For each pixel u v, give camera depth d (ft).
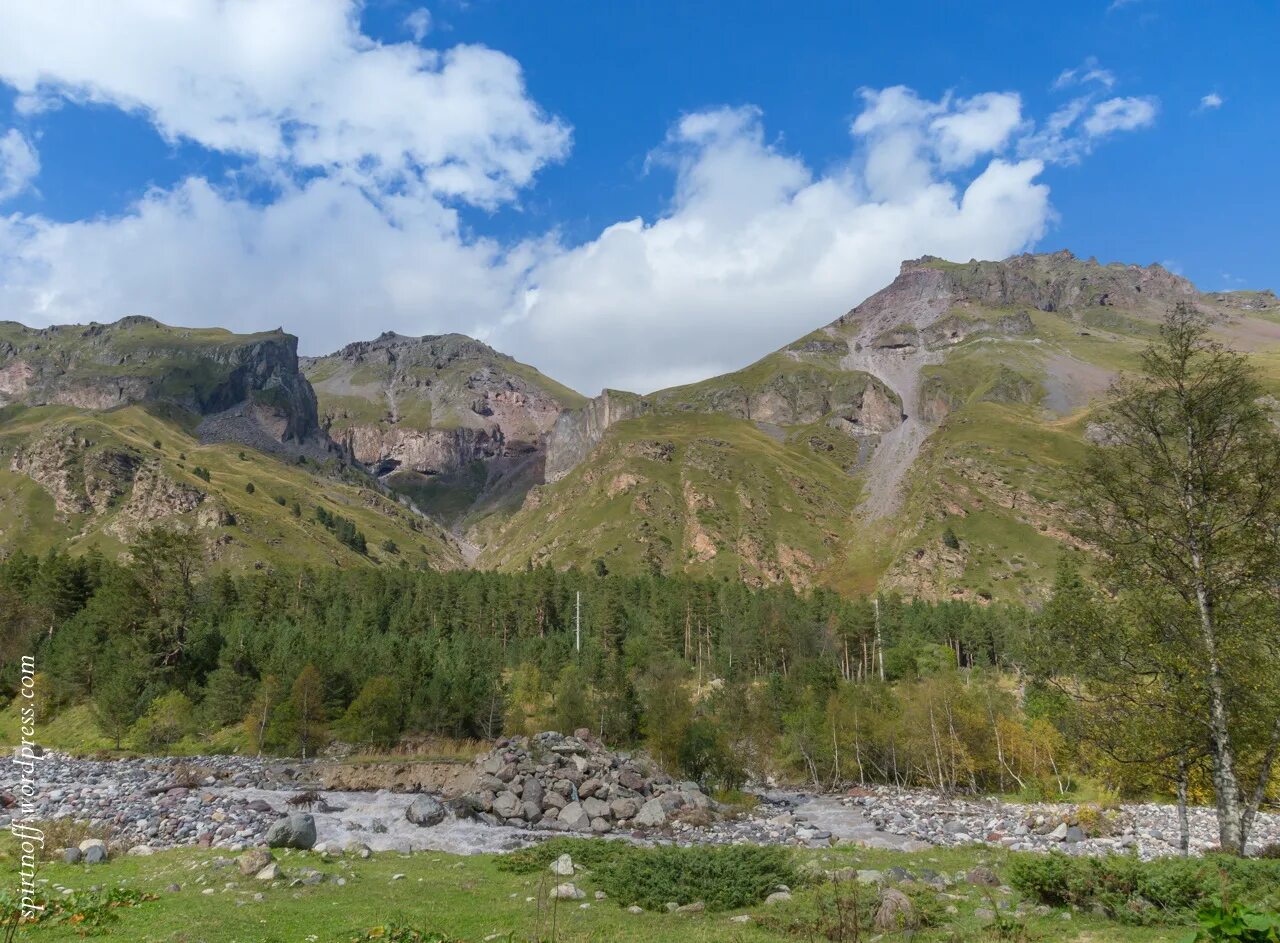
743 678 397.80
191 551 349.82
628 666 412.77
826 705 264.72
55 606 393.50
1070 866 72.84
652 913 77.10
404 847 115.96
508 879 93.35
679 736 205.87
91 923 65.51
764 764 251.19
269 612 465.88
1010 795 223.10
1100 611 106.52
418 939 61.62
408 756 236.63
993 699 248.52
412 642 353.31
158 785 166.20
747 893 79.97
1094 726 106.32
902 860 110.73
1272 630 92.63
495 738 277.44
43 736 274.36
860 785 242.17
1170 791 121.08
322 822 134.21
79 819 124.47
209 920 67.15
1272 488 94.32
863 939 63.21
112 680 262.47
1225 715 93.25
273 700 252.01
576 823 142.00
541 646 449.06
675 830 143.23
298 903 75.72
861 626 451.12
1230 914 31.86
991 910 71.20
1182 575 99.55
